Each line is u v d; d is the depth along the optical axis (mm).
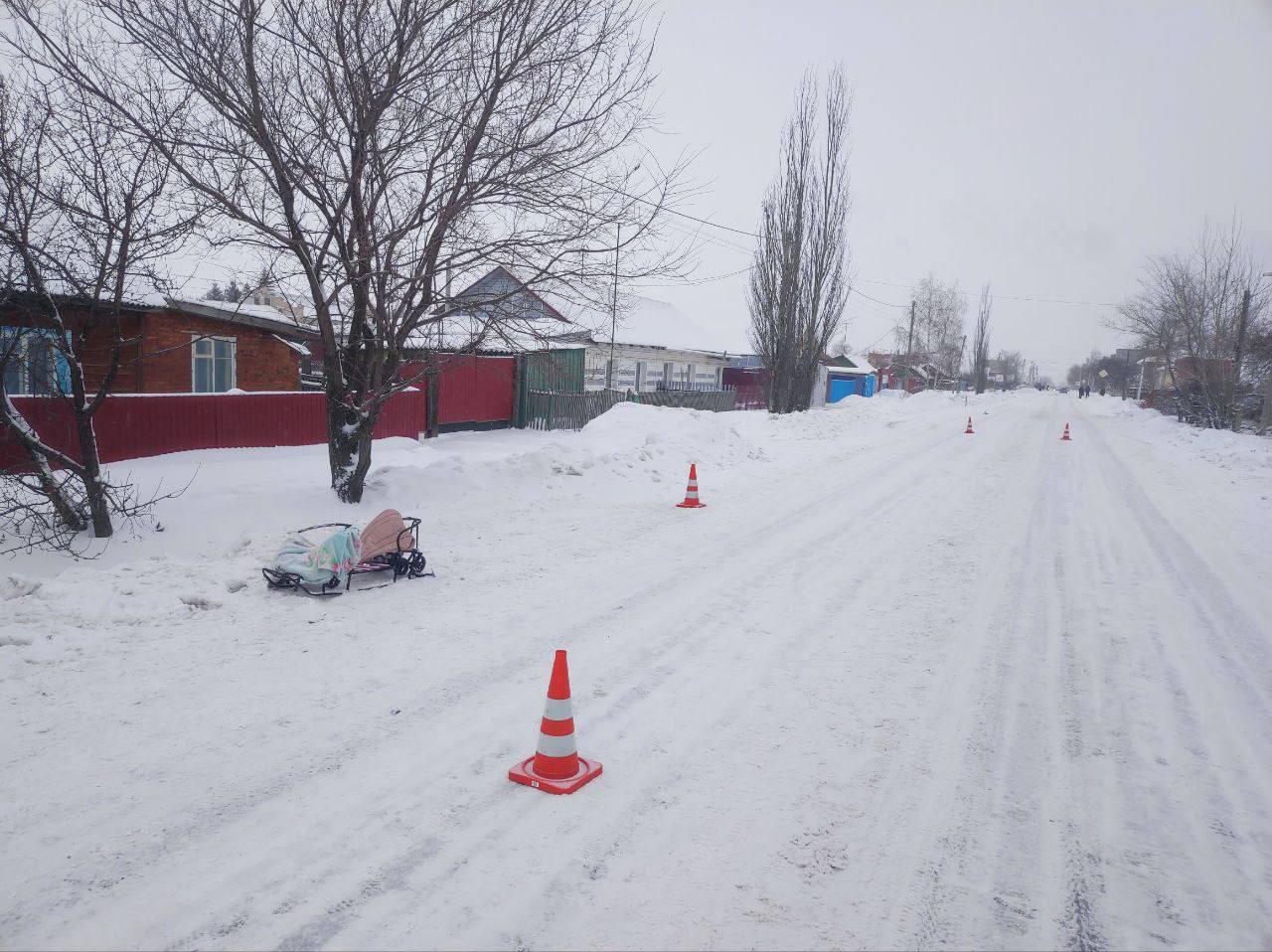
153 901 3141
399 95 9180
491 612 7082
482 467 12867
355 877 3328
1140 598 8109
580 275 9984
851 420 32594
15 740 4477
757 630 6824
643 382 35875
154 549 8492
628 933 3035
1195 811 4105
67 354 8195
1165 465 20703
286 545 7555
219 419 14438
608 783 4207
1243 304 31562
